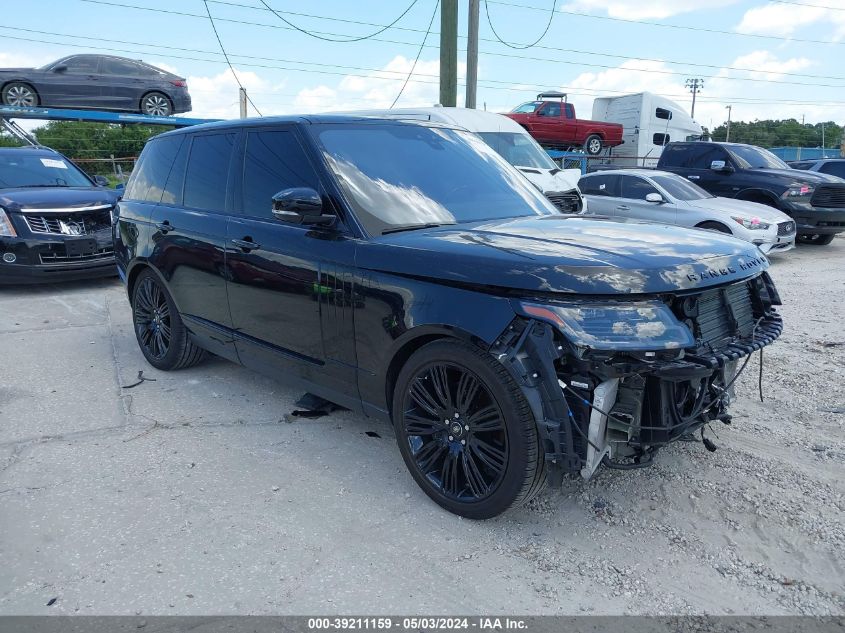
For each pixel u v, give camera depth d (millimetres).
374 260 3324
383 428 4340
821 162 19141
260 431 4293
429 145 4266
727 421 3365
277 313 3947
